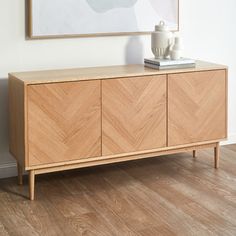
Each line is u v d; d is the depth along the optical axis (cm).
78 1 376
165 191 348
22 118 331
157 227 295
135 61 408
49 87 330
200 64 393
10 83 354
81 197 339
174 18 411
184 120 376
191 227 295
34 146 332
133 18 396
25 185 361
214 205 325
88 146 348
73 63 387
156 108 364
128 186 358
